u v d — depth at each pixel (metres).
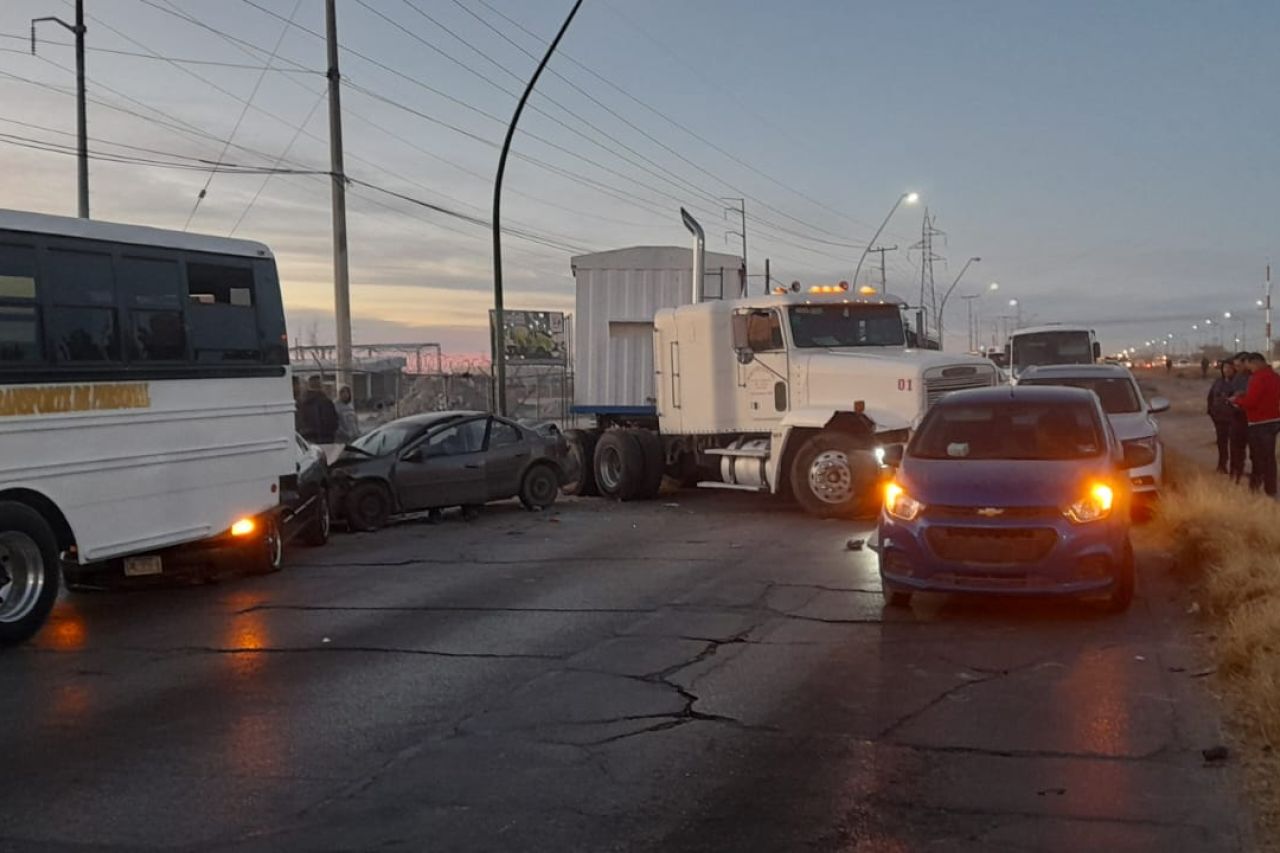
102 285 10.27
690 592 10.76
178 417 11.03
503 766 6.12
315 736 6.72
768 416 16.80
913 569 9.05
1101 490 8.91
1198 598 9.38
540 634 9.24
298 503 13.77
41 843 5.21
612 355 20.41
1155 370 107.06
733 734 6.57
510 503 19.33
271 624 9.99
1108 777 5.70
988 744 6.26
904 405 15.23
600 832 5.21
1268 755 5.87
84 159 24.14
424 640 9.16
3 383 9.27
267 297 12.32
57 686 8.05
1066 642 8.38
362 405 32.28
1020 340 26.89
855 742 6.36
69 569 11.39
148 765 6.27
